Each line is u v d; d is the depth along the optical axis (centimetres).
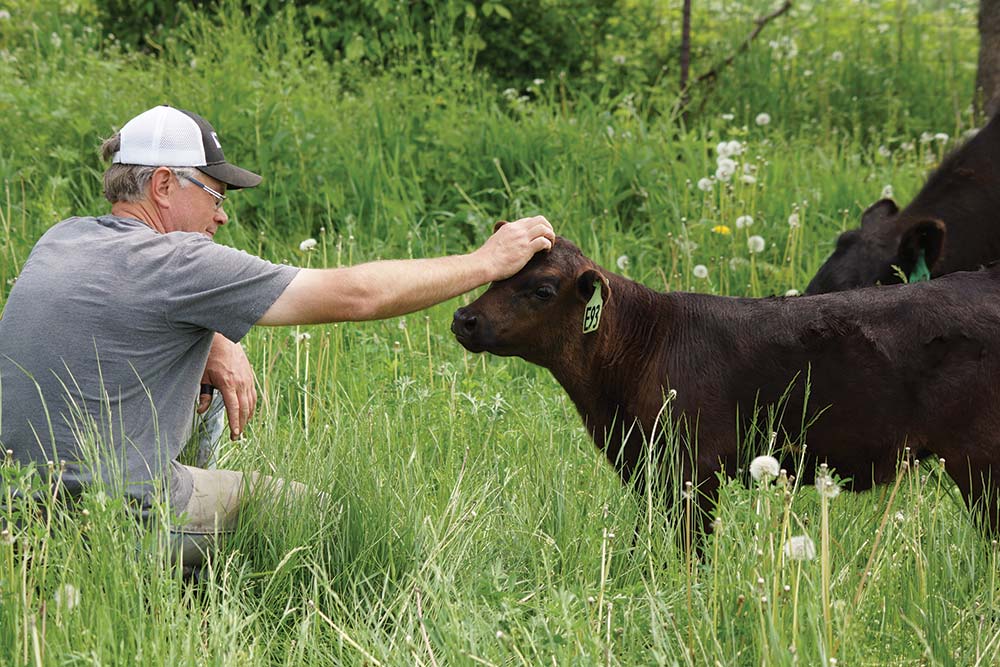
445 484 424
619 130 776
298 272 358
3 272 585
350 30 934
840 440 409
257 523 378
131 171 369
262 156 696
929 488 430
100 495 326
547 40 970
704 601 346
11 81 761
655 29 1020
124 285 350
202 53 874
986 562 391
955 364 395
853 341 403
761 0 1116
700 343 418
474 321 410
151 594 320
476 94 869
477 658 305
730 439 411
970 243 561
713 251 661
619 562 385
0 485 350
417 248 662
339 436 423
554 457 441
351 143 745
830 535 395
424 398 488
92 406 350
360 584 367
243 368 415
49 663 296
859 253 533
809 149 852
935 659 329
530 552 390
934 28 1129
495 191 707
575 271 410
